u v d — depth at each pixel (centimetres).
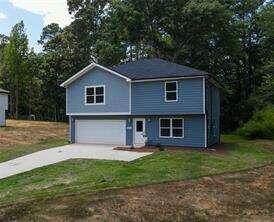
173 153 2678
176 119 3133
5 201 1569
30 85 6275
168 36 5269
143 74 3234
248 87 5603
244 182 1884
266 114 4203
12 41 5738
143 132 3256
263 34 5153
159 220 1391
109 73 3344
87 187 1730
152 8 5047
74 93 3516
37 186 1833
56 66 5969
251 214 1491
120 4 4922
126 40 5122
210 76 3078
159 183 1792
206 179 1900
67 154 2753
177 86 3094
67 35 6094
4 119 4434
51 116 7081
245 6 5444
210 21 4825
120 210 1441
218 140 3669
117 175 1962
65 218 1359
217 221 1416
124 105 3284
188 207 1516
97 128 3466
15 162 2527
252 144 3478
